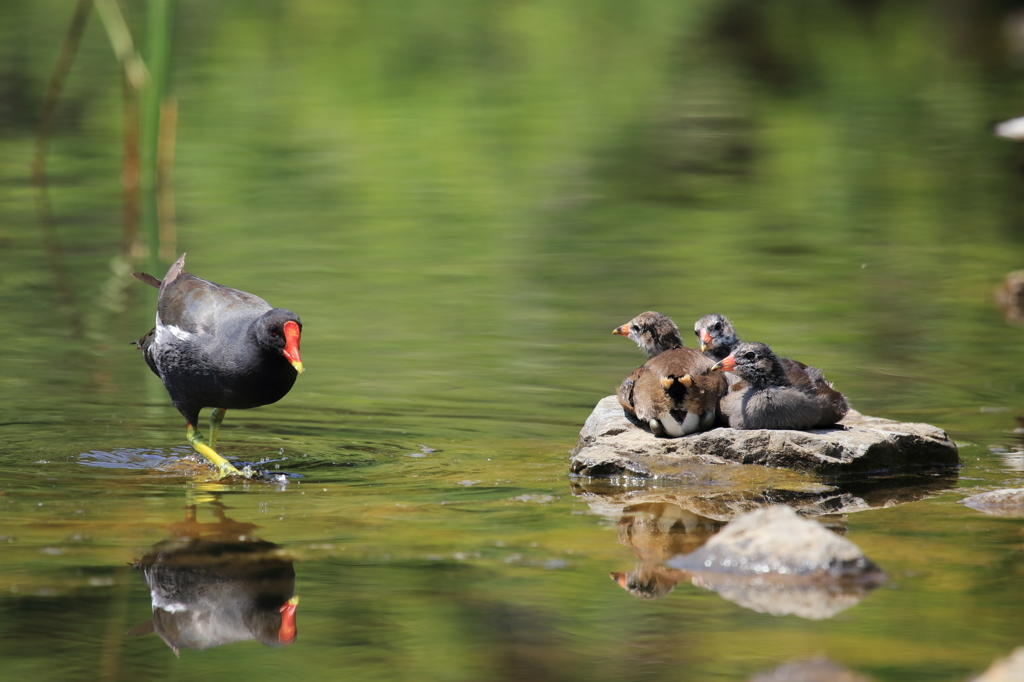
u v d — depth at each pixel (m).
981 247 21.69
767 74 40.53
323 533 8.94
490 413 12.82
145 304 17.50
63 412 12.55
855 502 9.90
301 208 24.44
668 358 11.34
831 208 24.72
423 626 7.28
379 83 38.09
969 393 13.69
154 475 10.59
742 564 8.14
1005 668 6.16
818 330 16.48
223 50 42.56
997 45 46.31
